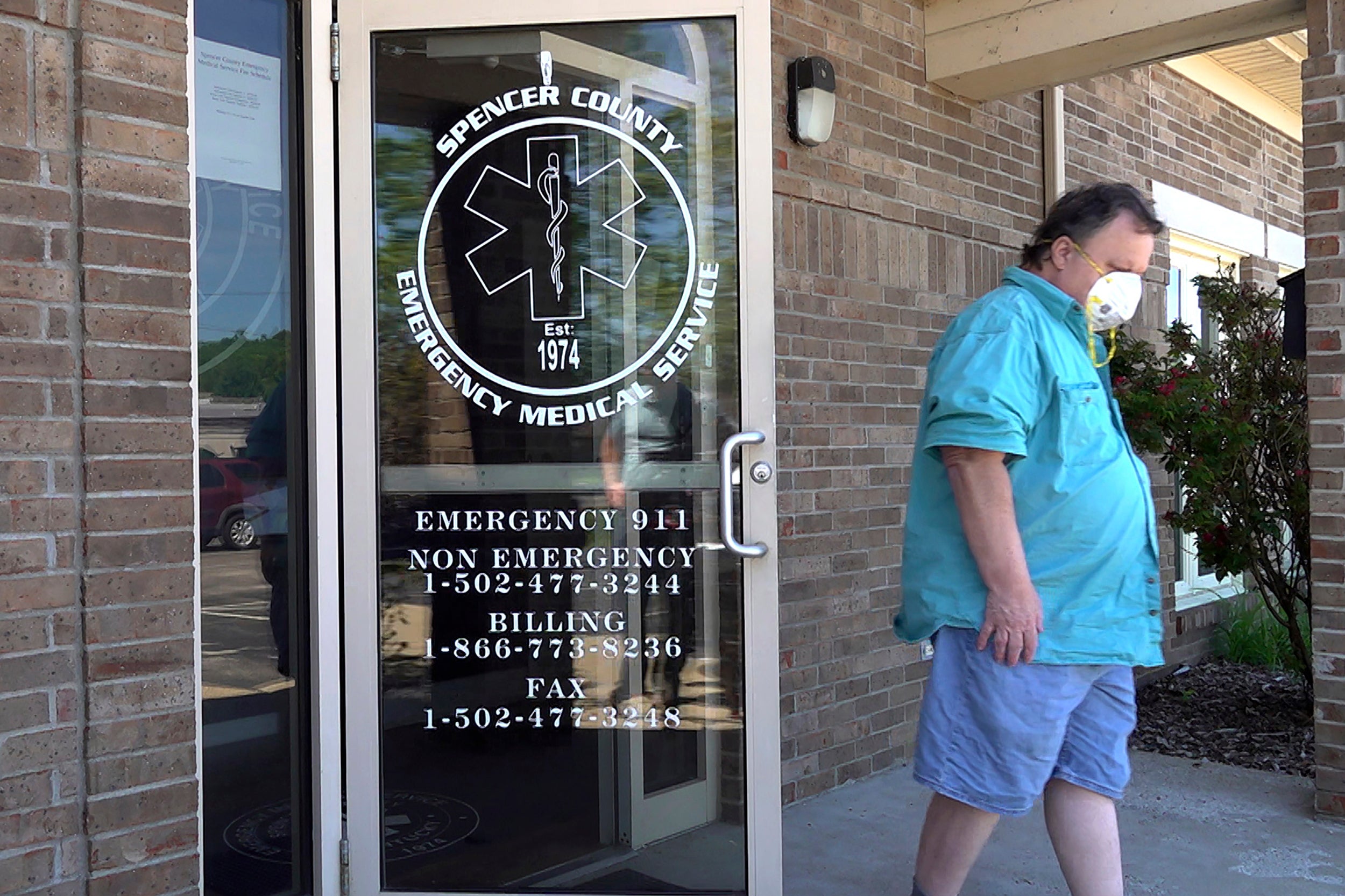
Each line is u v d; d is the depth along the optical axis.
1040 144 5.96
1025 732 2.56
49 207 2.47
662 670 3.11
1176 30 4.57
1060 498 2.56
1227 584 7.88
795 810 4.25
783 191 4.34
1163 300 7.05
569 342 3.12
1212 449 5.52
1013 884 3.52
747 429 3.07
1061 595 2.58
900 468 4.93
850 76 4.71
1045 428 2.60
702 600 3.10
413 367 3.14
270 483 3.23
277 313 3.25
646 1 3.09
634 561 3.11
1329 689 4.04
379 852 3.12
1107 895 2.73
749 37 3.08
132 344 2.57
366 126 3.13
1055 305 2.69
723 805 3.10
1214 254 8.02
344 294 3.13
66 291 2.49
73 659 2.51
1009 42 4.90
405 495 3.14
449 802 3.13
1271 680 6.55
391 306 3.14
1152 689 6.34
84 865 2.52
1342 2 3.89
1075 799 2.76
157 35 2.62
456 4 3.10
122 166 2.56
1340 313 3.90
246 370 3.19
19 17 2.43
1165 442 5.77
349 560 3.12
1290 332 4.54
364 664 3.12
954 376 2.57
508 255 3.13
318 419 3.12
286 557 3.26
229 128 3.16
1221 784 4.55
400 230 3.14
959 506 2.56
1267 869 3.65
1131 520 2.61
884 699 4.80
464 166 3.13
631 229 3.11
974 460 2.53
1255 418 5.73
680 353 3.11
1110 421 2.67
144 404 2.59
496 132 3.13
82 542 2.51
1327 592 4.00
